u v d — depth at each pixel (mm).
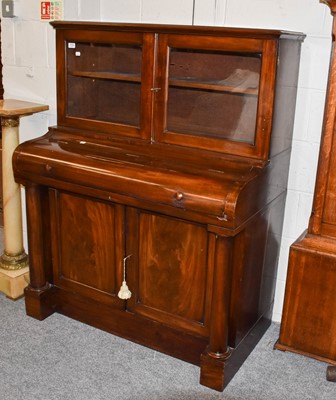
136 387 2186
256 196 2053
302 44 2279
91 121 2418
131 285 2371
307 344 2301
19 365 2299
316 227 2170
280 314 2701
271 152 2092
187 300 2230
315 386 2236
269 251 2422
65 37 2363
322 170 2082
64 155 2285
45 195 2523
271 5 2312
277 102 2037
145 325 2398
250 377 2273
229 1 2400
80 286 2559
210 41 2016
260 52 1946
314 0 2219
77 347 2439
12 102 2789
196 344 2275
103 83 2473
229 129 2166
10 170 2748
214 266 2055
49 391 2145
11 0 2773
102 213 2342
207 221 1954
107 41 2256
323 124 2027
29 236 2570
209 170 2051
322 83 2295
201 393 2164
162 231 2191
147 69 2180
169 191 1992
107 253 2400
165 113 2193
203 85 2105
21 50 2877
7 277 2807
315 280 2186
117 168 2137
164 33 2096
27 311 2682
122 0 2674
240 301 2174
